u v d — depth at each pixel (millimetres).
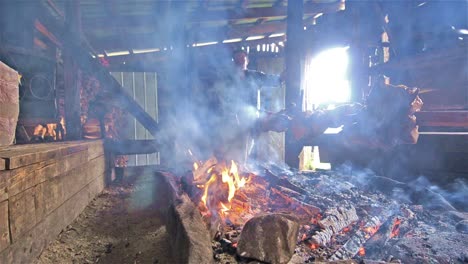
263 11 7148
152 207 4082
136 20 6871
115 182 5574
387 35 7016
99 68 5191
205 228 2545
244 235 2434
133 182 5598
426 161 5484
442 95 6258
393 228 3385
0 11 5262
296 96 4633
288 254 2379
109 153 5488
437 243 3051
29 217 2250
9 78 3400
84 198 3908
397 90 2561
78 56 5098
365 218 3551
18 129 4785
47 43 6723
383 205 4059
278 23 8414
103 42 8211
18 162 2027
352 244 2871
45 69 5961
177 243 2479
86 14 6281
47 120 5707
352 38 7141
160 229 3266
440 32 6398
